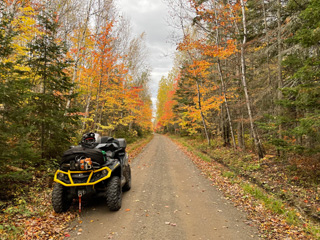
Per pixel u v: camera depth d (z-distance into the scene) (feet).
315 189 20.21
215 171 30.71
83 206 16.51
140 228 13.09
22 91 17.42
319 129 22.38
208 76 59.77
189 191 21.42
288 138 35.24
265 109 41.04
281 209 16.06
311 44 20.11
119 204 15.78
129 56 64.28
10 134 15.58
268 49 35.99
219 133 70.44
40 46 22.70
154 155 50.08
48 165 21.42
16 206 15.01
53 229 12.43
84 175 14.44
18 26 28.76
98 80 45.88
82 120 37.76
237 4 38.63
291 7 28.30
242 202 18.03
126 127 91.04
